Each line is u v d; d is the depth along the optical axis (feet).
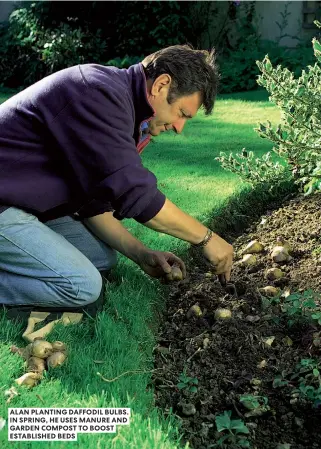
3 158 9.78
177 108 9.74
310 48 35.50
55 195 9.95
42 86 9.71
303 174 13.12
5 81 36.09
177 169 17.81
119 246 11.36
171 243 13.05
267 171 13.98
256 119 24.58
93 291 10.37
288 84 11.93
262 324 10.55
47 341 9.47
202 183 16.43
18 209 10.03
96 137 9.30
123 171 9.32
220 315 10.64
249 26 37.83
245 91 33.27
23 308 10.49
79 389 8.78
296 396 9.05
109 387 8.82
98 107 9.30
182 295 11.75
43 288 10.24
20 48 35.68
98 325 10.09
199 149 20.11
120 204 9.52
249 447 8.38
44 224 11.04
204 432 8.57
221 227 14.30
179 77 9.46
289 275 11.98
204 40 38.19
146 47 36.58
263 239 13.47
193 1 37.22
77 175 9.57
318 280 11.63
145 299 11.16
